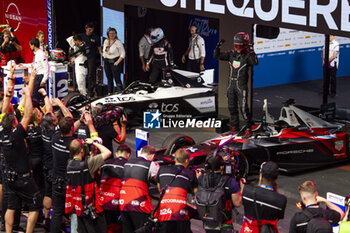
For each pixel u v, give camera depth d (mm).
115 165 5730
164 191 5328
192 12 10789
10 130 5805
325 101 10875
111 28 12531
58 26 16547
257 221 4785
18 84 11055
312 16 9109
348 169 8594
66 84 11547
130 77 15359
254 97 13508
